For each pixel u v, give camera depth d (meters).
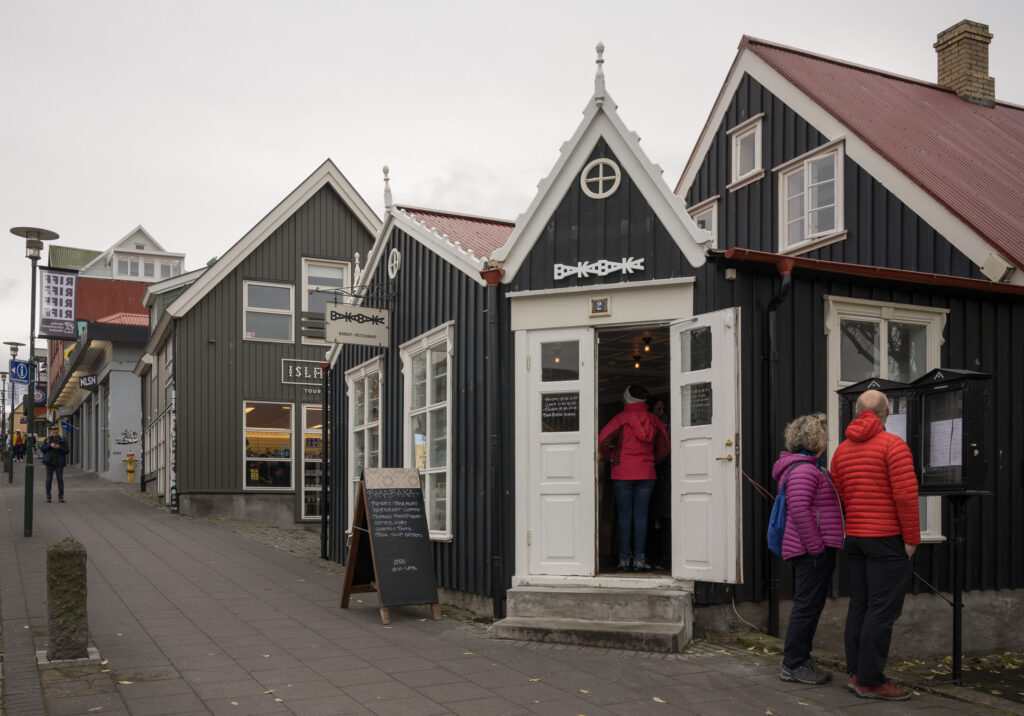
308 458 21.78
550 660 7.43
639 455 9.05
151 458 25.27
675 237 8.64
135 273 39.09
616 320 8.80
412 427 11.52
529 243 9.28
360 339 11.99
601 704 6.23
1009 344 10.05
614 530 10.23
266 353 21.69
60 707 6.00
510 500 9.12
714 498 8.25
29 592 9.98
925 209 12.15
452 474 10.30
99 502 22.16
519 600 8.55
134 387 30.45
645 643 7.73
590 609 8.30
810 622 6.81
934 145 13.96
